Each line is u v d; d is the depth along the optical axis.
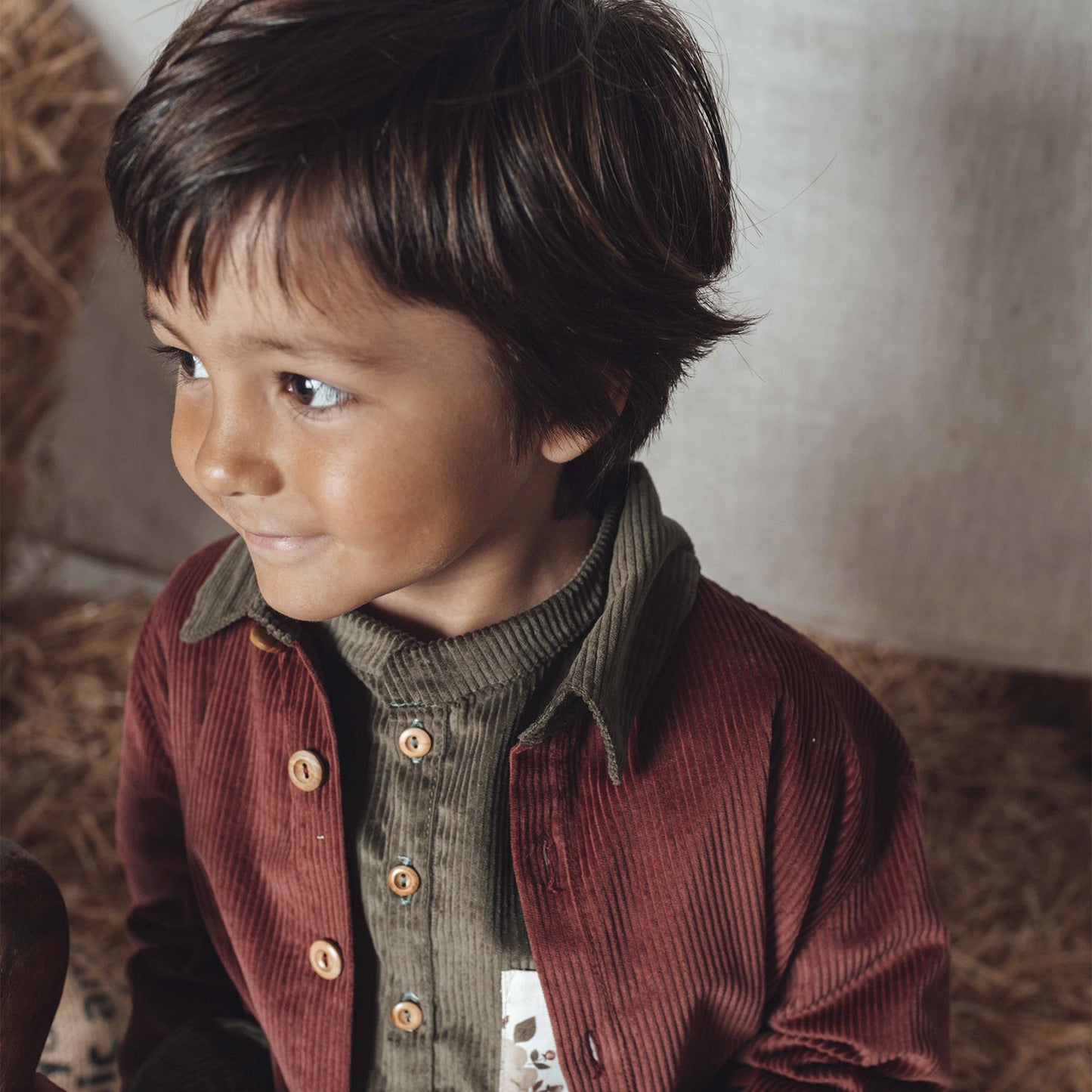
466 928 0.66
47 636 1.75
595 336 0.55
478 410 0.53
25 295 1.50
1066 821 1.56
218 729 0.71
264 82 0.47
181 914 0.85
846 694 0.71
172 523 1.70
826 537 1.29
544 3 0.53
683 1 1.04
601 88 0.53
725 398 1.24
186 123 0.47
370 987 0.71
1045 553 1.23
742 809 0.66
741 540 1.33
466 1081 0.71
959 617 1.29
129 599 1.86
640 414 0.63
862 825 0.71
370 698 0.66
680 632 0.68
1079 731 1.67
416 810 0.65
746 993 0.72
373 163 0.47
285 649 0.67
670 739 0.66
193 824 0.74
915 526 1.25
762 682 0.66
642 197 0.57
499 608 0.66
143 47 1.39
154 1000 0.85
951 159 1.07
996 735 1.66
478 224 0.49
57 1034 1.02
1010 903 1.46
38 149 1.40
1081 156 1.04
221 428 0.52
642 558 0.64
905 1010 0.73
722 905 0.68
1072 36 1.00
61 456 1.70
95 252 1.53
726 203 0.65
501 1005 0.69
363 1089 0.73
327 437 0.51
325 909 0.68
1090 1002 1.35
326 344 0.49
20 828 1.56
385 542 0.53
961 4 1.01
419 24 0.49
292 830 0.68
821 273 1.14
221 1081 0.78
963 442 1.19
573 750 0.64
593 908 0.66
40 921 0.52
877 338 1.16
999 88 1.03
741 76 1.07
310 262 0.47
